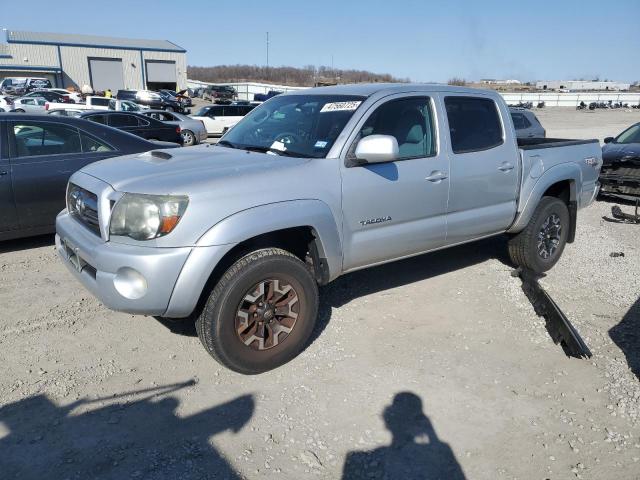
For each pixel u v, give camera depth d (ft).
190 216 9.70
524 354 12.26
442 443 9.23
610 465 8.80
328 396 10.46
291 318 11.34
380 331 13.19
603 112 187.01
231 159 11.66
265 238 11.33
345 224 11.87
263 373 11.21
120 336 12.58
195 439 9.13
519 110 45.65
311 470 8.54
